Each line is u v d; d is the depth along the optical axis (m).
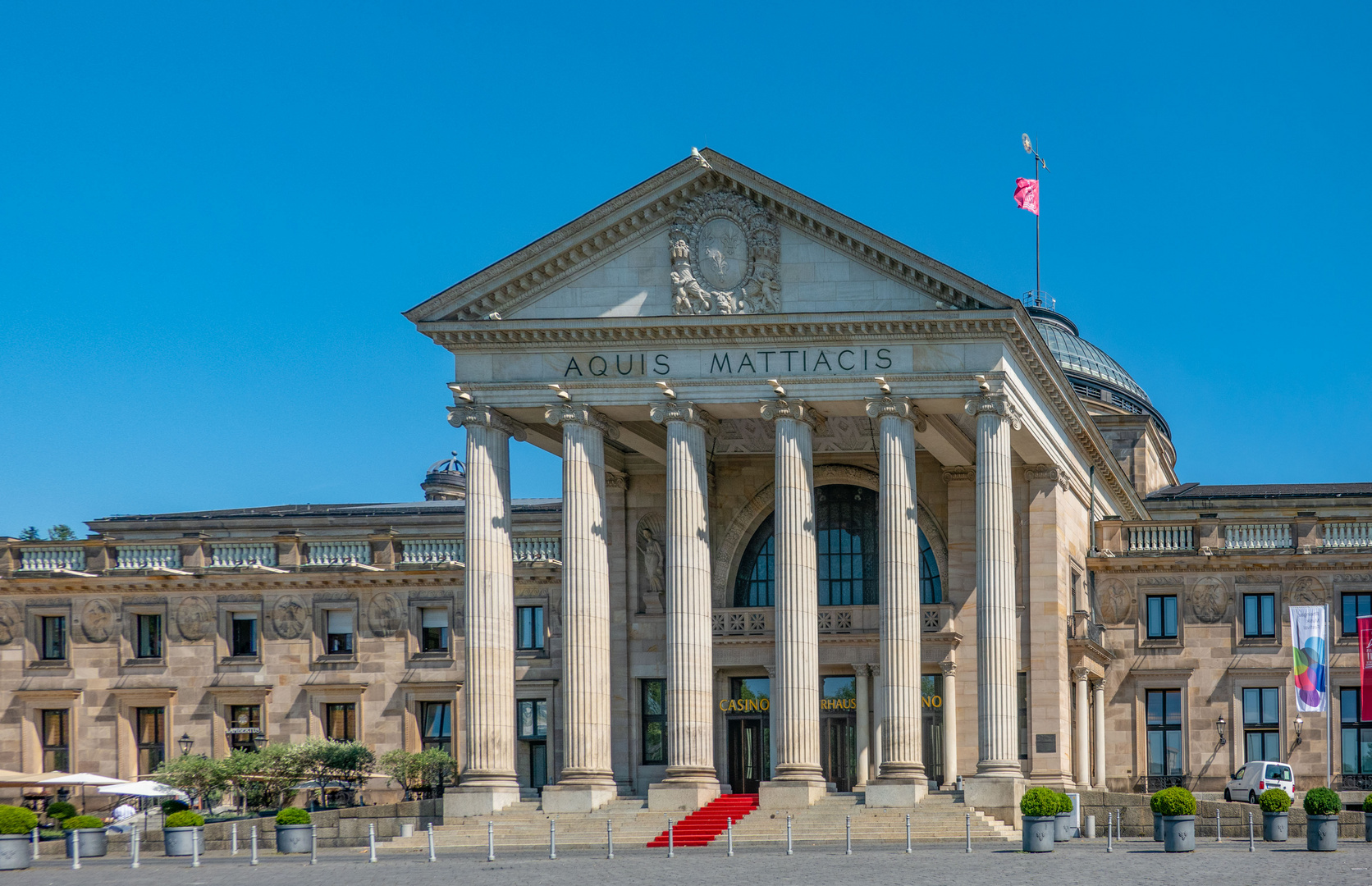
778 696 63.03
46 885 45.59
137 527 99.94
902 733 61.34
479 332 66.44
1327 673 71.94
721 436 75.81
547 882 43.47
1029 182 81.38
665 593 76.44
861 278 64.38
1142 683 76.81
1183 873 42.56
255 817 71.12
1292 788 70.50
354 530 98.75
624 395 65.50
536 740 80.44
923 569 75.62
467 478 66.19
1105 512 84.94
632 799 64.94
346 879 45.66
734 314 64.31
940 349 63.34
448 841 60.59
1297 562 75.62
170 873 49.84
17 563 85.88
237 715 83.06
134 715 83.75
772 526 77.25
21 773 77.06
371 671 81.81
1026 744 69.94
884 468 63.03
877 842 56.53
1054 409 71.75
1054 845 54.66
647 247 66.25
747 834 58.06
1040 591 70.75
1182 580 77.12
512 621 66.38
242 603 83.38
